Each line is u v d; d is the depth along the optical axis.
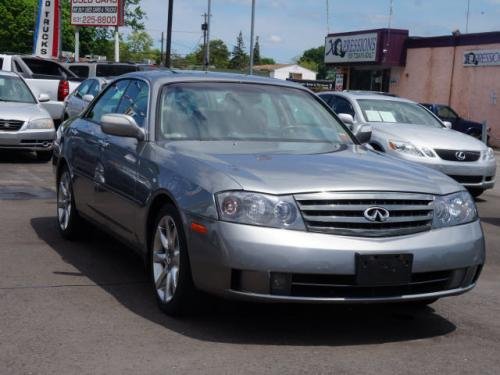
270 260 4.50
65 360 4.36
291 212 4.60
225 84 6.42
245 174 4.81
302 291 4.61
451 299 6.06
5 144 13.40
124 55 97.38
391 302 4.76
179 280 4.97
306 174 4.86
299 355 4.59
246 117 6.12
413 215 4.83
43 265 6.56
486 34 30.27
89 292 5.78
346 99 13.25
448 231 4.91
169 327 5.00
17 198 9.94
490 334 5.18
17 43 54.75
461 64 31.62
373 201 4.72
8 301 5.46
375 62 35.59
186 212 4.84
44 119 13.88
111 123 5.79
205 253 4.67
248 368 4.33
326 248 4.53
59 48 33.38
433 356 4.69
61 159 7.67
